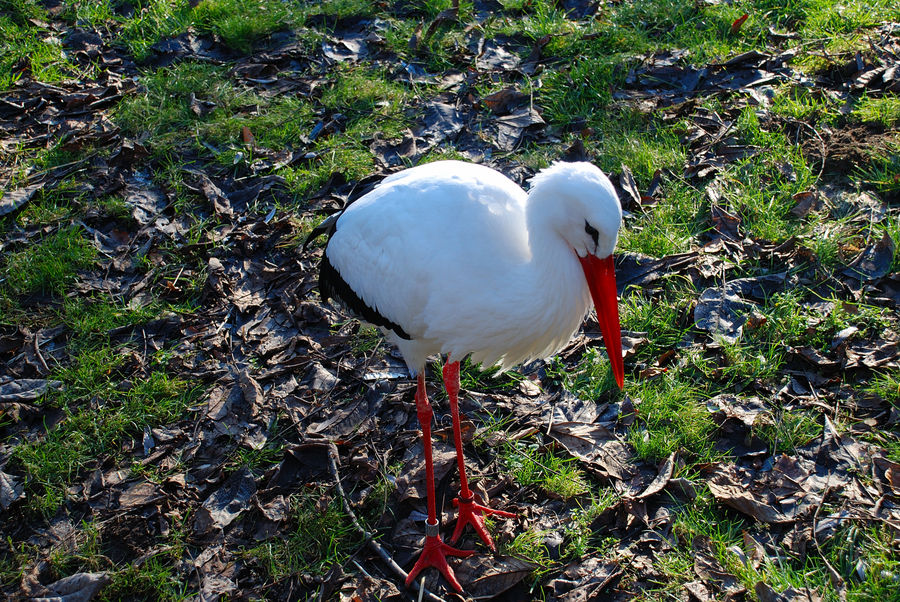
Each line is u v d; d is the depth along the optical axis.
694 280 4.88
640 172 5.65
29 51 7.43
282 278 5.20
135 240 5.53
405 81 6.87
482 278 3.43
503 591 3.52
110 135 6.36
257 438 4.27
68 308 5.00
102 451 4.25
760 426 4.00
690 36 6.91
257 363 4.71
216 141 6.31
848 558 3.37
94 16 7.88
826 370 4.25
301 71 7.13
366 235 3.76
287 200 5.80
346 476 4.05
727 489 3.74
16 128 6.59
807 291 4.70
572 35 7.09
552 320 3.47
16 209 5.72
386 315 3.77
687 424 4.06
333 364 4.68
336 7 7.81
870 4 6.98
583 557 3.59
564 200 3.26
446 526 3.87
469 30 7.39
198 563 3.70
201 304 5.08
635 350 4.50
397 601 3.54
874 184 5.34
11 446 4.27
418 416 3.99
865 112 5.80
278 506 3.93
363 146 6.16
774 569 3.34
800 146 5.69
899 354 4.24
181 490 4.05
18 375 4.66
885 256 4.78
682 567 3.46
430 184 3.64
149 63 7.36
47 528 3.88
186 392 4.54
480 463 4.12
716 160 5.68
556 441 4.12
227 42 7.39
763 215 5.13
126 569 3.65
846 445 3.86
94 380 4.60
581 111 6.30
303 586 3.60
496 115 6.41
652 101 6.28
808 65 6.46
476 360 3.86
